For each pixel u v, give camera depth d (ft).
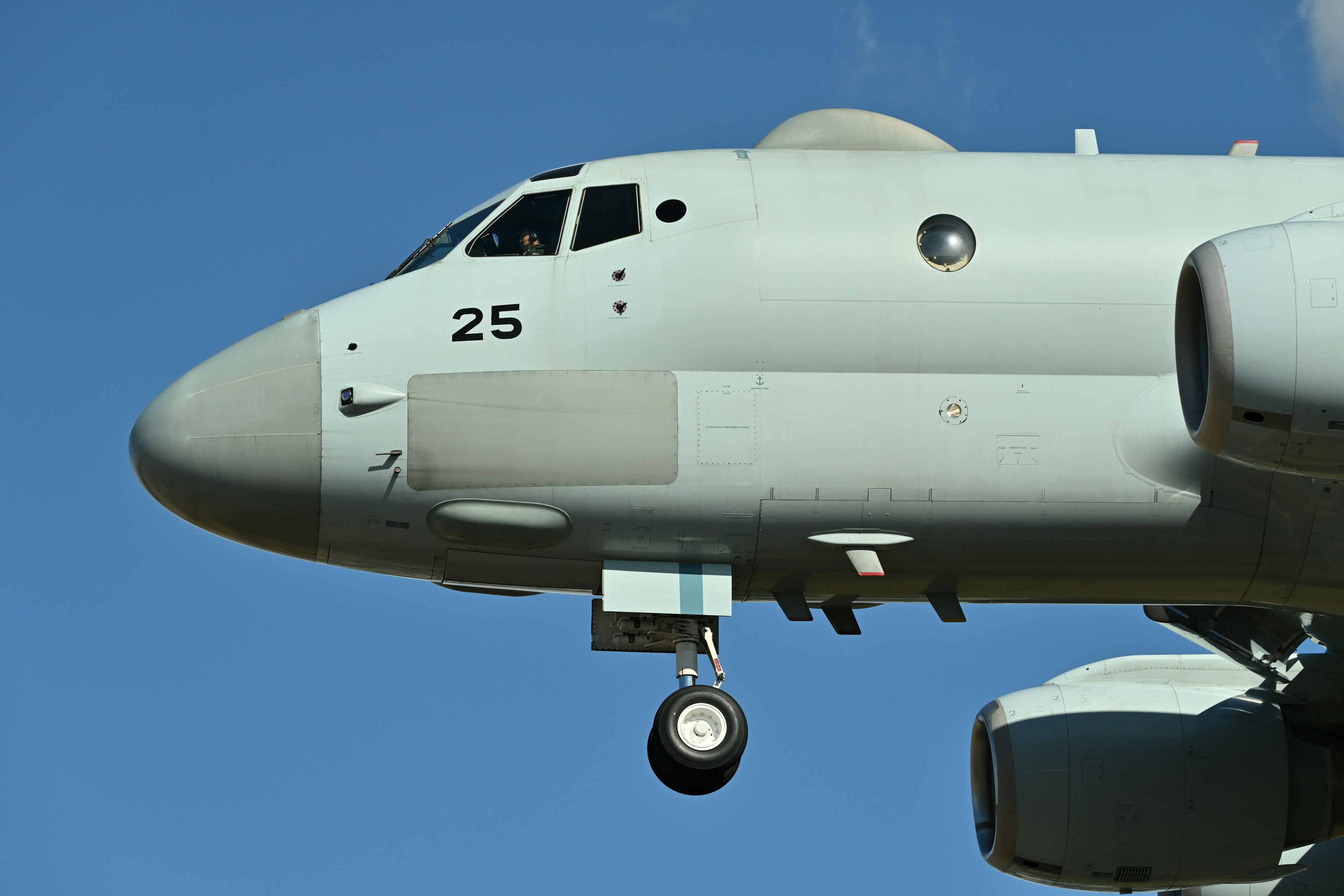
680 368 136.87
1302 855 175.22
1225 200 143.95
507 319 138.21
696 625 141.49
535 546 138.92
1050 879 164.45
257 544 143.84
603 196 142.72
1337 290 124.98
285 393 138.21
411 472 136.77
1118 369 138.62
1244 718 164.25
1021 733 164.55
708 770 134.51
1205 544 139.74
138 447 141.38
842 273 138.21
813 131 153.48
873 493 136.46
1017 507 137.59
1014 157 148.36
